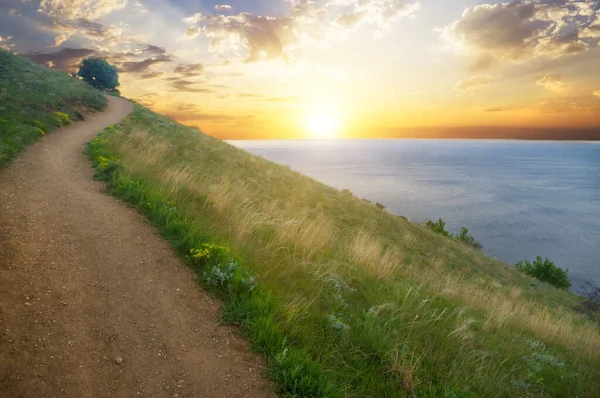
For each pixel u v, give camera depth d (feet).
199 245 21.53
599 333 41.57
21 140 44.91
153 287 18.13
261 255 23.80
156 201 28.63
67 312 15.08
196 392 12.32
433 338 19.61
